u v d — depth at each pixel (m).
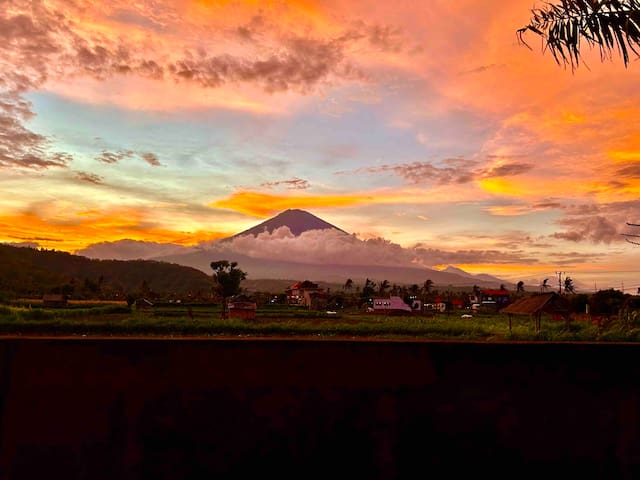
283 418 2.67
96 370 2.62
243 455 2.63
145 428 2.60
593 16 3.94
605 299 34.00
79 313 55.59
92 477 2.55
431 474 2.66
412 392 2.73
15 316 37.50
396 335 34.88
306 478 2.63
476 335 33.38
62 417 2.58
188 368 2.67
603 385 2.80
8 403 2.56
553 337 27.27
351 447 2.67
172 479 2.58
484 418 2.73
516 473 2.70
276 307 92.81
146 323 35.50
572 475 2.71
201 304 86.56
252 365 2.70
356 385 2.71
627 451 2.74
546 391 2.78
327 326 36.38
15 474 2.51
